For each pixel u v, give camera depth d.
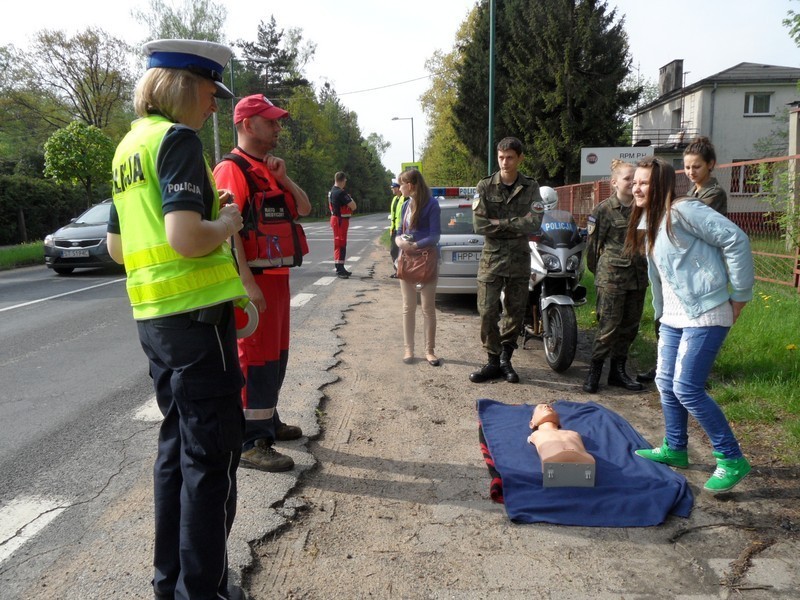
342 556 2.71
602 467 3.45
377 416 4.44
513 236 5.14
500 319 5.79
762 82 30.94
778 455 3.62
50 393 5.06
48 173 19.42
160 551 2.24
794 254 8.73
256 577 2.55
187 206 1.90
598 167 19.61
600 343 4.91
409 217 5.65
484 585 2.51
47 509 3.10
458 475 3.50
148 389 5.14
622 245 4.83
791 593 2.44
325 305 9.00
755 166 9.17
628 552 2.73
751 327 6.00
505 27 31.88
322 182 68.56
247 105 3.27
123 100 38.44
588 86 27.81
